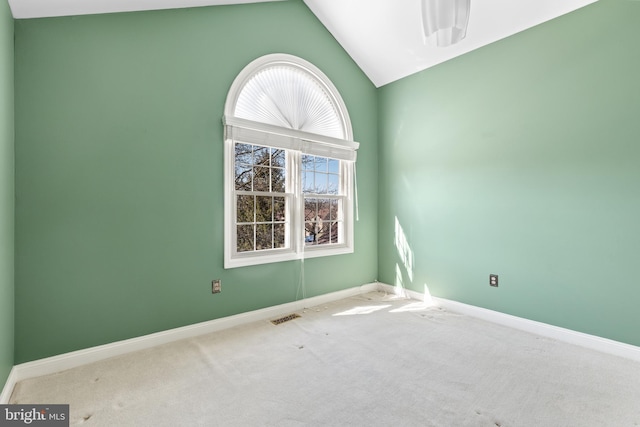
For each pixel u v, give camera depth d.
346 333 2.69
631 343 2.22
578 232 2.46
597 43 2.35
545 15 2.58
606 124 2.32
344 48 3.78
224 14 2.83
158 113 2.48
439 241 3.44
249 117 3.02
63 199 2.11
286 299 3.27
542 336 2.62
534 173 2.70
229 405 1.70
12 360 1.92
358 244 3.94
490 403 1.70
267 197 3.22
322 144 3.52
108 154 2.27
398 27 3.25
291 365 2.13
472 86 3.13
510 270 2.86
